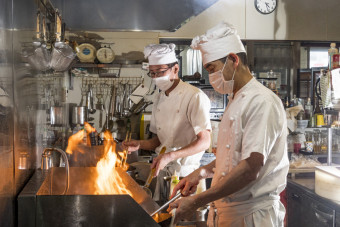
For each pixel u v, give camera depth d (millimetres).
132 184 1665
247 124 1430
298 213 2854
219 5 5328
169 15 2184
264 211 1500
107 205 1139
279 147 1501
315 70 4691
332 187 2406
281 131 1456
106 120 5086
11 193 1170
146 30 2529
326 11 5504
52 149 1563
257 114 1410
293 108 3607
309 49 5660
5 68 1105
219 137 1654
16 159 1250
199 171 1740
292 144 3504
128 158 3441
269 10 5391
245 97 1478
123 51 5121
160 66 2338
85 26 2475
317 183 2555
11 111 1184
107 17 2258
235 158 1507
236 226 1537
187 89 2387
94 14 2205
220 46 1514
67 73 4641
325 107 2678
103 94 5074
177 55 5430
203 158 3518
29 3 1552
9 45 1160
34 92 1678
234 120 1496
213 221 1669
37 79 1770
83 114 4652
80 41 5031
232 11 5352
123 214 1134
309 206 2670
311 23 5488
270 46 5539
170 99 2439
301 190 2801
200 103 2291
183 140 2426
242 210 1516
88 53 4754
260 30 5410
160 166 1978
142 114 4926
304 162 3143
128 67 4918
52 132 2518
